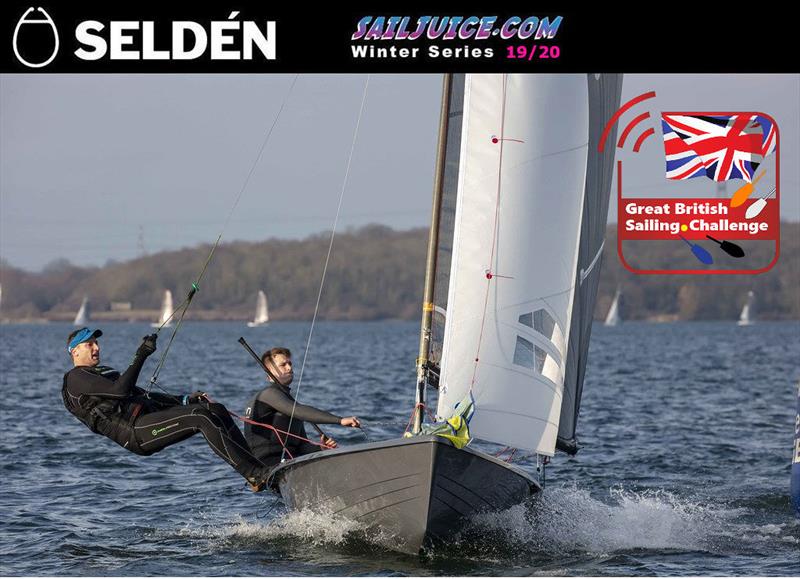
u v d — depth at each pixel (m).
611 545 30.50
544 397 30.33
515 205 30.08
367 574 27.02
